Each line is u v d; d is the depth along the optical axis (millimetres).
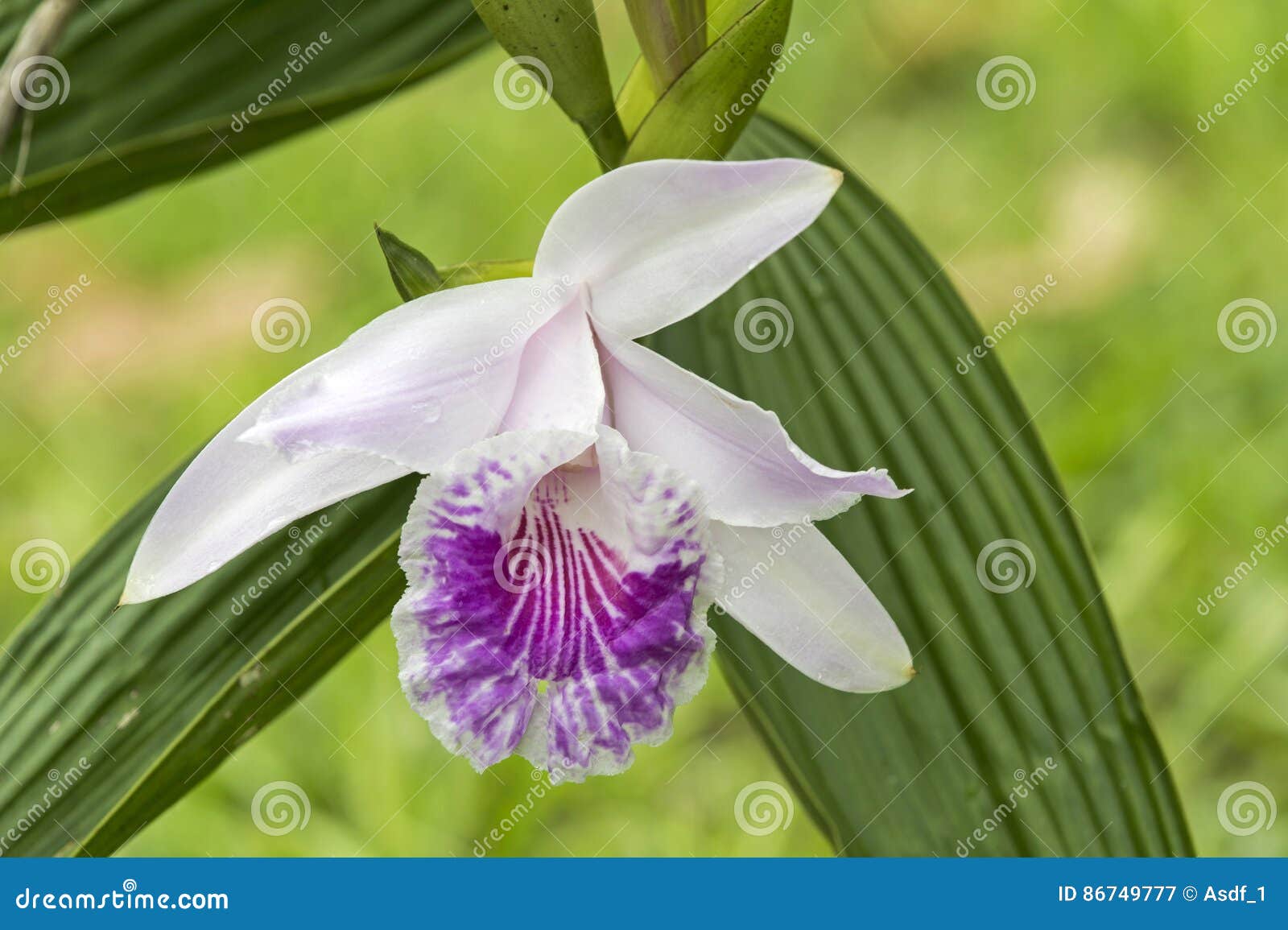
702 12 608
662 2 605
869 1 1144
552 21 604
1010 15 1130
